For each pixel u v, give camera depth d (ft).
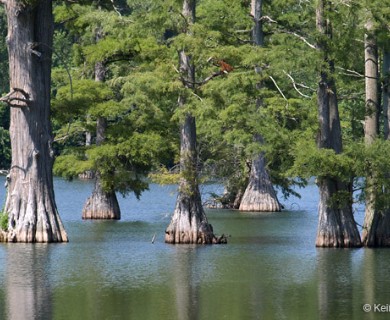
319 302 298.97
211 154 565.53
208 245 405.59
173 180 407.44
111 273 341.41
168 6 397.39
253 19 460.55
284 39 409.28
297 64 382.63
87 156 499.51
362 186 413.39
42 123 400.67
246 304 296.92
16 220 398.62
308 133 403.13
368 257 371.56
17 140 399.44
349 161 377.71
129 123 490.49
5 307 293.23
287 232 457.27
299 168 379.76
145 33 417.08
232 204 579.89
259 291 313.53
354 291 312.91
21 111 398.42
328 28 387.75
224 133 497.05
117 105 474.08
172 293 311.06
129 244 407.44
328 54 384.27
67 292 312.09
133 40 439.63
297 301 300.61
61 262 360.69
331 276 335.67
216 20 446.60
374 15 376.48
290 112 422.41
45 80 400.67
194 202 408.87
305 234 449.06
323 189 392.68
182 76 403.54
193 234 406.82
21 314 285.64
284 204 621.72
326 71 380.37
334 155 377.30
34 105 397.39
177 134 489.26
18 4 391.65
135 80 417.28
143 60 447.42
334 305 295.28
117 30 425.69
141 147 478.18
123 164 502.79
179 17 399.85
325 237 394.32
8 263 357.82
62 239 402.72
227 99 413.18
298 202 640.17
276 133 395.96
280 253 383.45
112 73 545.03
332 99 391.24
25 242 397.60
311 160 375.45
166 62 414.21
